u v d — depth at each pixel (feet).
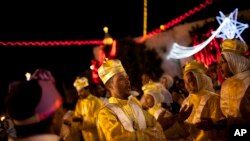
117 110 18.39
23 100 10.59
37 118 10.89
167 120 19.88
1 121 22.52
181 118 19.81
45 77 11.60
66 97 42.55
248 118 17.76
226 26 39.58
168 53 52.85
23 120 10.77
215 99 21.17
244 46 19.39
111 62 19.03
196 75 21.74
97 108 35.29
